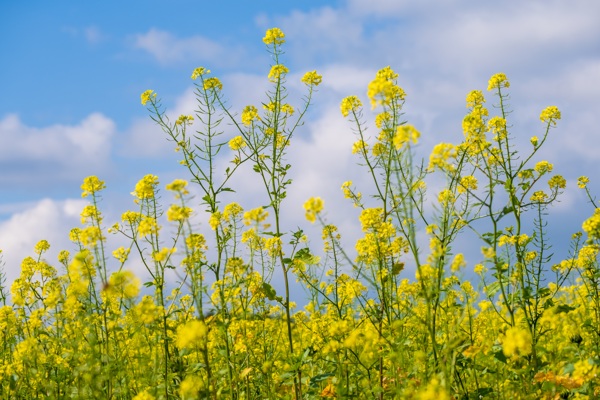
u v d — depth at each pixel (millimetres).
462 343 2410
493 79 2582
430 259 2281
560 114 2539
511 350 2193
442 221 2375
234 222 2582
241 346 2467
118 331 2502
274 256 2592
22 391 2539
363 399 2420
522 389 2375
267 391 2498
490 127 2537
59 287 2572
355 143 2535
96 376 2365
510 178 2500
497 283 2424
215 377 2402
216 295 2529
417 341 2477
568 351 2432
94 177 2586
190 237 2312
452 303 2441
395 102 2510
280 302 2570
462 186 2471
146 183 2561
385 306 2420
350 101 2541
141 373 2471
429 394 2191
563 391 2348
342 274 2561
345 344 2320
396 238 2469
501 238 2469
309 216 2275
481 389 2367
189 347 2414
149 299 2488
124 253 2562
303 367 2539
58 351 2570
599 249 2432
